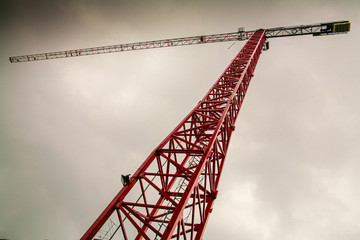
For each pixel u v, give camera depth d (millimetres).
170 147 17891
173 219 9953
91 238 10836
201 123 20641
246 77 28266
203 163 13156
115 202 12445
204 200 14320
